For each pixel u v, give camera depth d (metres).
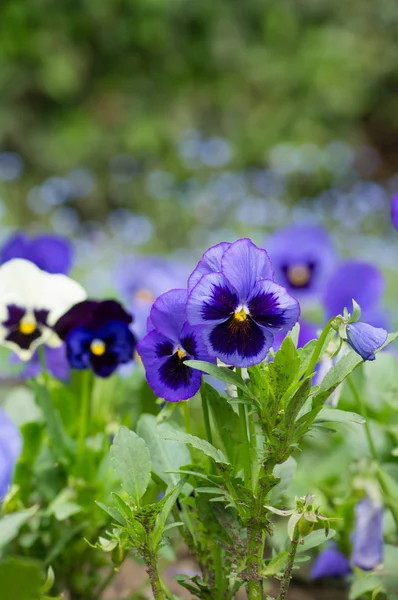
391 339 0.86
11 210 3.92
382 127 5.59
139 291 1.59
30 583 0.85
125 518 0.90
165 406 0.92
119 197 4.47
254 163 4.86
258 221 3.63
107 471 1.04
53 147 4.79
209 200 3.92
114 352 1.05
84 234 3.91
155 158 4.78
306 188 4.56
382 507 1.04
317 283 1.66
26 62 5.04
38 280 1.07
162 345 0.90
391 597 0.99
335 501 1.08
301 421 0.87
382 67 5.37
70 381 1.20
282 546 0.94
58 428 1.07
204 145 4.34
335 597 1.18
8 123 4.82
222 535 0.93
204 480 0.92
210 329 0.87
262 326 0.87
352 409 1.15
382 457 1.13
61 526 1.05
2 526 0.83
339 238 3.30
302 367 0.89
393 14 5.50
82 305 1.04
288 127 5.02
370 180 5.09
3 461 0.95
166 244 3.70
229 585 0.95
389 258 2.73
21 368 1.24
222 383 1.23
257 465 0.91
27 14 5.09
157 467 0.96
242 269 0.87
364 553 1.03
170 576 1.21
